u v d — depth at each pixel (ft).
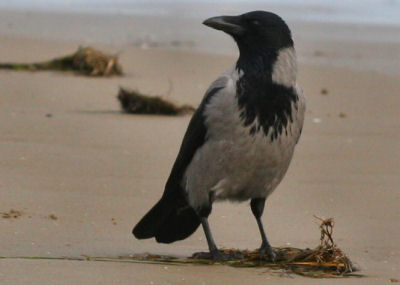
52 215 36.27
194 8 146.20
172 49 95.66
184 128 56.44
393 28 124.77
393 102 68.85
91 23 121.80
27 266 28.22
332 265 30.53
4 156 46.24
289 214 38.88
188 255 32.81
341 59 92.63
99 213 37.42
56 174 43.29
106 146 50.16
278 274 29.58
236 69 32.58
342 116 62.80
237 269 30.19
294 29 120.88
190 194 33.63
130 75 77.15
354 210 39.60
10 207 37.06
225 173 32.50
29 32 106.63
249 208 39.75
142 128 55.77
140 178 43.62
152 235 33.94
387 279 29.27
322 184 44.11
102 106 63.00
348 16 137.80
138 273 28.40
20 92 66.23
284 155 32.58
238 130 31.68
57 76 74.08
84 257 30.76
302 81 78.18
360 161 49.32
